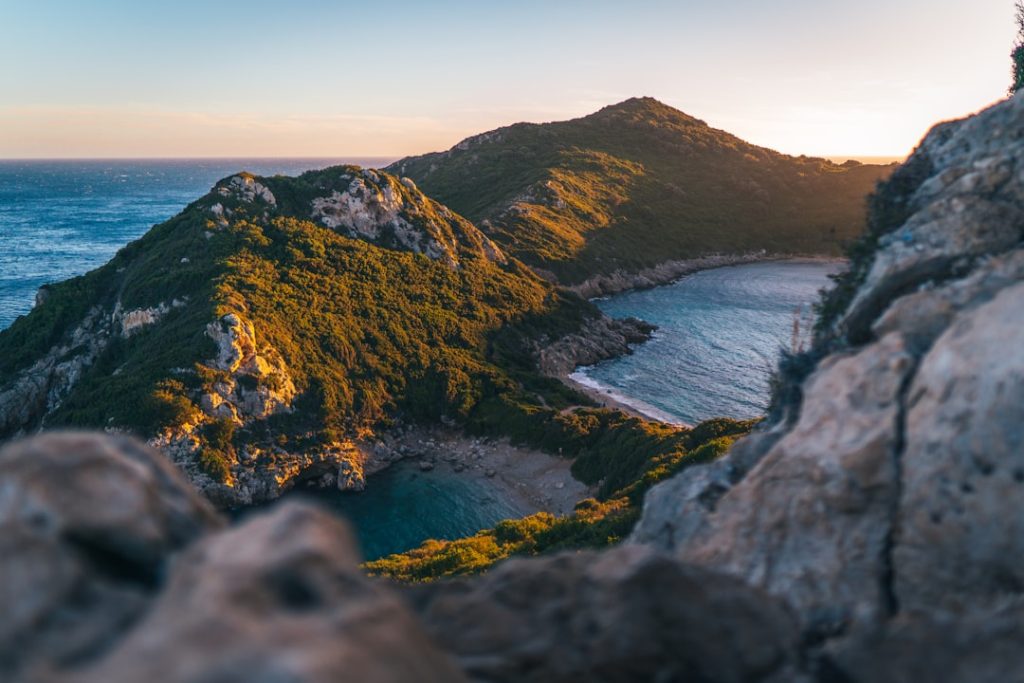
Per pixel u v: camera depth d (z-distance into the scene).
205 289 85.69
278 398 75.12
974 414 8.45
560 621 7.18
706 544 11.79
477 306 104.81
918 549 8.77
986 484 8.16
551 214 182.25
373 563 41.88
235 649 3.67
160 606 4.40
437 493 69.94
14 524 4.98
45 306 93.75
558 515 64.12
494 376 89.94
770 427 14.57
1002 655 7.46
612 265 165.00
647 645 6.87
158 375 71.19
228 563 4.59
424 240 114.25
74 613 4.55
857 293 14.38
